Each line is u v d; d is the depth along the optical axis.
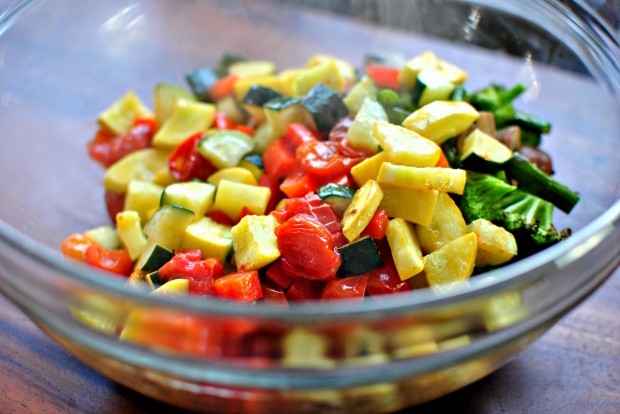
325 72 0.44
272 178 0.41
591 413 0.36
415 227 0.37
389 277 0.36
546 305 0.31
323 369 0.30
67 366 0.37
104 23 0.49
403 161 0.36
